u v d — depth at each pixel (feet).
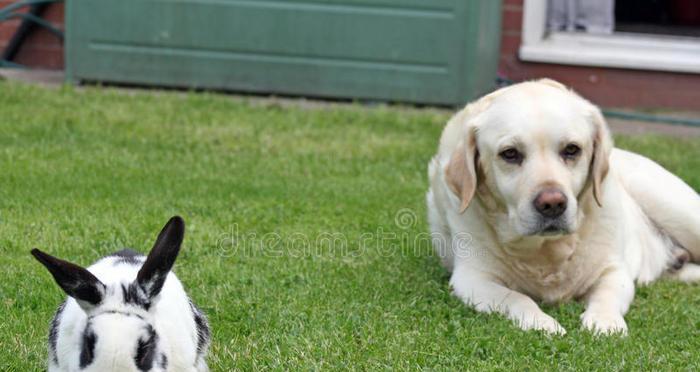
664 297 31.07
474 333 26.37
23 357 24.38
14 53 66.23
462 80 58.49
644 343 26.30
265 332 26.53
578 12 63.00
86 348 18.93
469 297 29.19
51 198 38.29
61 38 65.87
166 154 46.70
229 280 30.35
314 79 59.98
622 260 30.30
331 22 59.11
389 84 59.36
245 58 60.23
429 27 58.29
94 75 61.11
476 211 29.81
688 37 63.31
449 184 29.30
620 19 66.44
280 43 59.72
